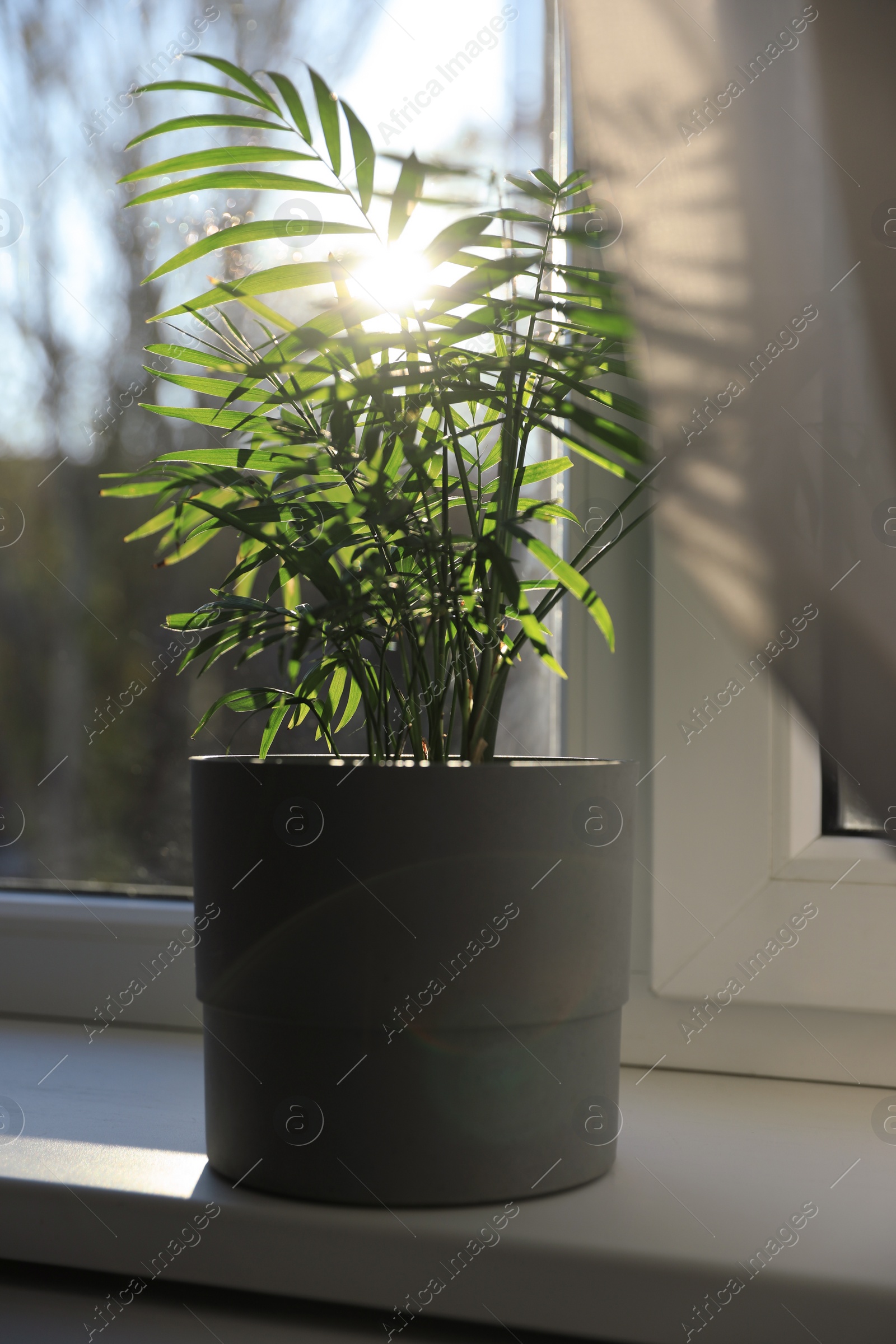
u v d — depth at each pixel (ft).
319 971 2.40
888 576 2.59
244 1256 2.44
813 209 2.61
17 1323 2.47
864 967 2.81
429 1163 2.41
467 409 2.97
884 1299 2.32
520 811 2.41
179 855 3.24
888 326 2.59
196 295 3.27
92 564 3.31
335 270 2.49
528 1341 2.43
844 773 2.62
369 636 2.54
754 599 2.63
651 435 2.61
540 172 2.56
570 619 3.00
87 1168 2.55
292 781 2.41
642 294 2.63
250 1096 2.46
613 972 2.49
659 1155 2.60
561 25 3.01
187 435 3.29
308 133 2.46
